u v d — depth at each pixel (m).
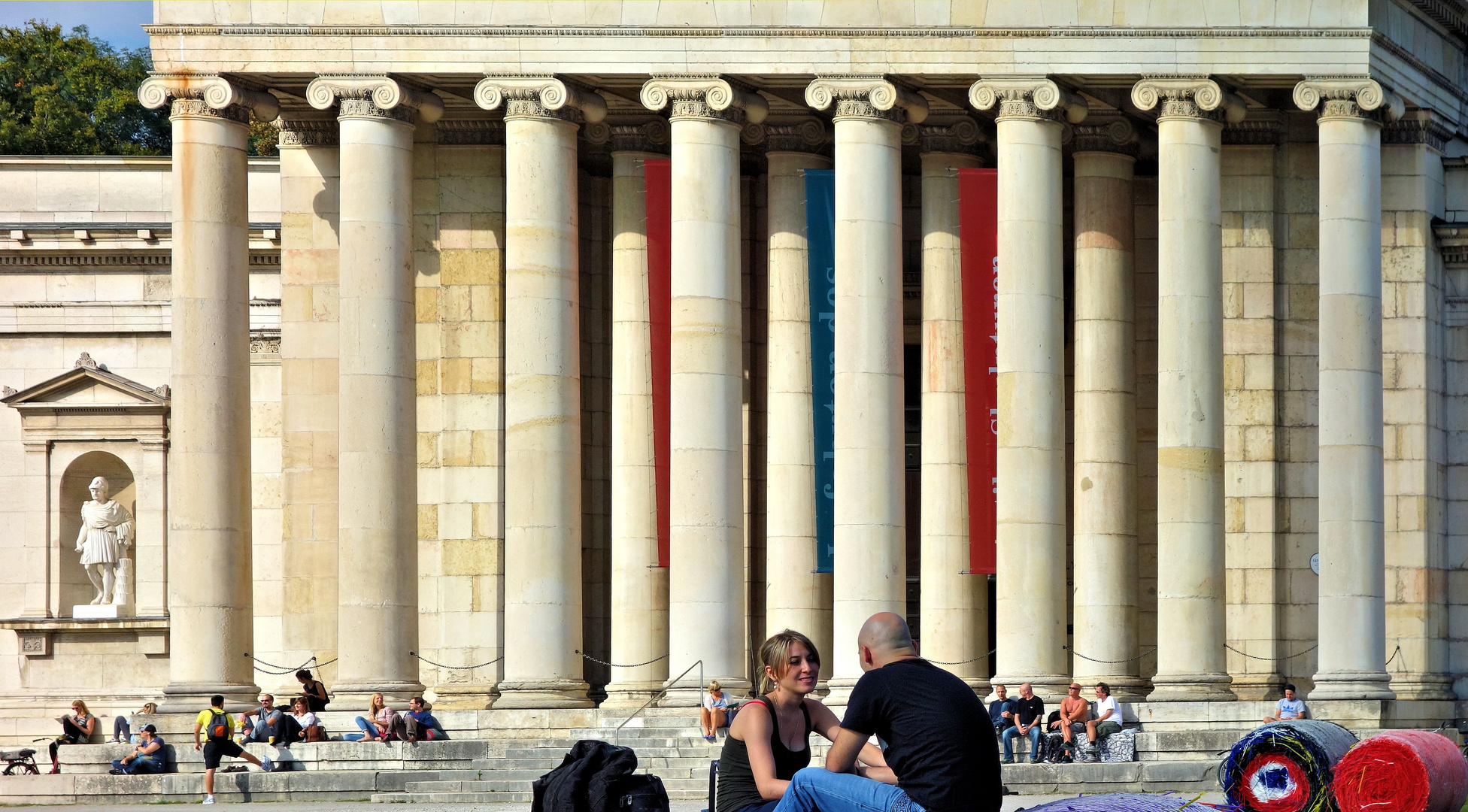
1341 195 54.03
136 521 71.25
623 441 58.25
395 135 54.59
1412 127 58.22
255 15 54.44
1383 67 54.97
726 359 54.25
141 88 54.66
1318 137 58.72
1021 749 49.59
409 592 54.16
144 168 72.81
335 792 49.62
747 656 61.34
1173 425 53.84
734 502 54.19
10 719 70.25
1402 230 58.34
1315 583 58.12
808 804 20.36
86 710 63.56
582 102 55.03
